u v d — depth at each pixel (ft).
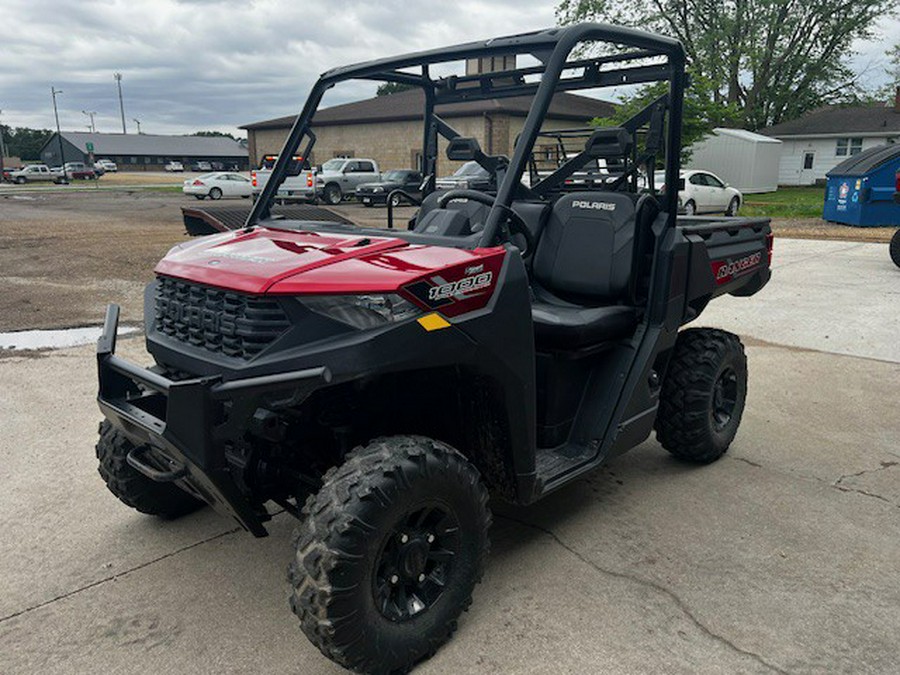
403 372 8.45
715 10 109.50
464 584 8.27
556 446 10.75
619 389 10.88
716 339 12.69
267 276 7.61
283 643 8.43
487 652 8.20
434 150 12.55
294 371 7.22
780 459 13.47
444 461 7.80
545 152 11.95
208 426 7.22
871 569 9.80
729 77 114.52
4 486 12.25
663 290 11.25
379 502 7.18
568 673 7.87
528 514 11.37
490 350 8.21
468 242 8.59
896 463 13.28
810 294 28.37
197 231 16.56
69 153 286.87
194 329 8.24
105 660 8.13
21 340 21.26
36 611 9.01
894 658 8.09
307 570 7.04
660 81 10.88
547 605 9.03
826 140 112.88
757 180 95.25
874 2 109.81
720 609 8.95
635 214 11.14
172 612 8.99
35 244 44.34
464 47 9.72
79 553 10.31
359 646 7.25
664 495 12.01
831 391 17.22
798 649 8.23
